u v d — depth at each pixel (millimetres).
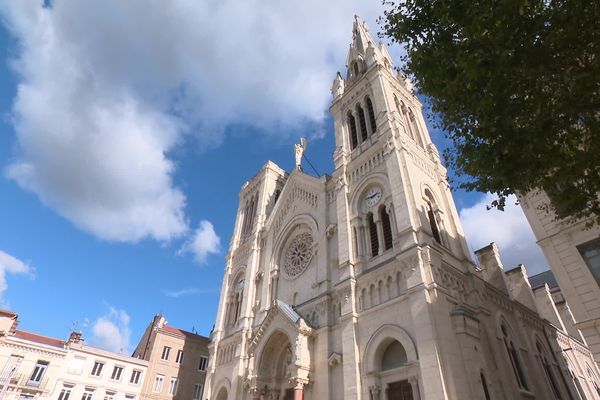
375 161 35562
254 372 32875
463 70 13945
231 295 48406
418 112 43906
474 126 15461
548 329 40000
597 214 14109
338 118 44531
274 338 33531
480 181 16438
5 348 45688
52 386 47188
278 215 46969
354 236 33844
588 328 21812
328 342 29719
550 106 13352
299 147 52469
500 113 13914
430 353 22562
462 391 21406
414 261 26453
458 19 14172
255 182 58344
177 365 58625
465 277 29594
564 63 12750
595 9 11914
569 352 43250
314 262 37281
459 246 32062
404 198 30328
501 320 30891
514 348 30391
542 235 25188
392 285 27562
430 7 15609
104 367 52250
